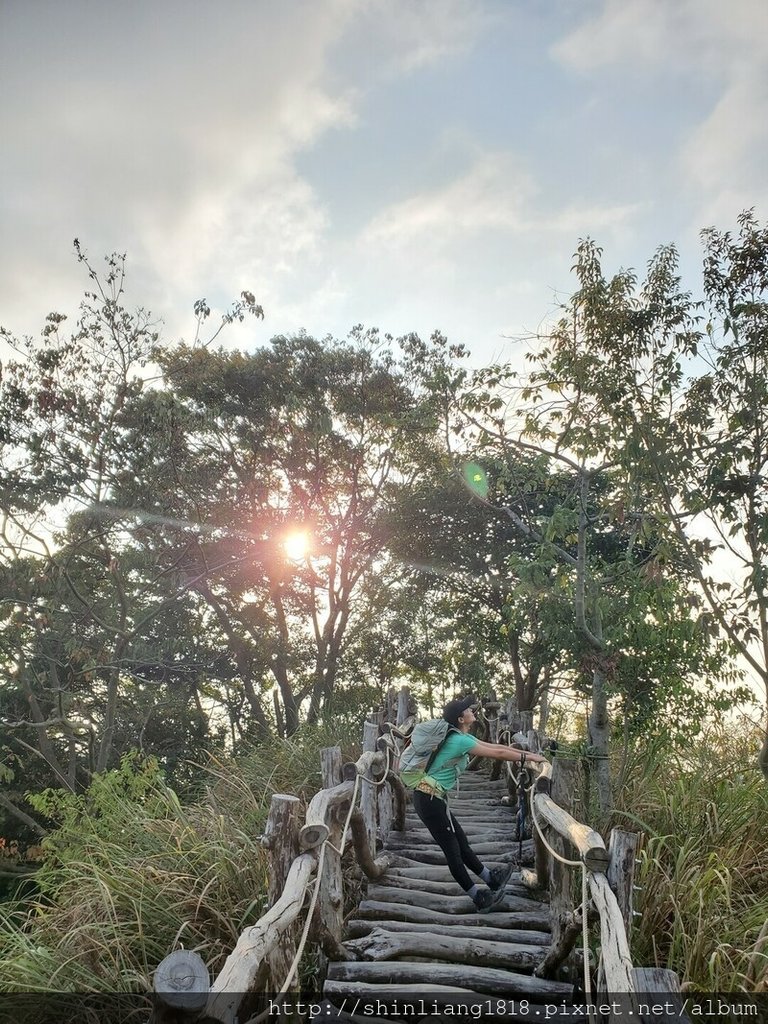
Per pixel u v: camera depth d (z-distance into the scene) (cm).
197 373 2286
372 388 2423
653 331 854
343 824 589
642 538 898
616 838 445
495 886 608
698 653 970
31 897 745
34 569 1650
